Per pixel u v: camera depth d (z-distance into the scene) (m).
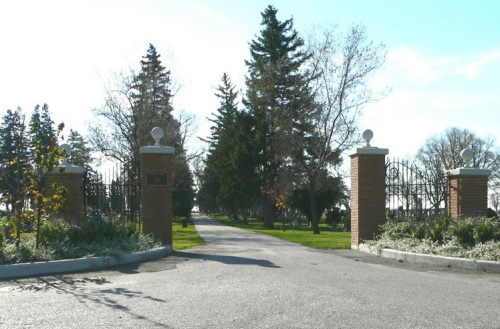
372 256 15.20
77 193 16.56
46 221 14.58
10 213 13.53
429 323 6.75
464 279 10.64
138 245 14.67
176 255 15.31
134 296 8.57
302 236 27.77
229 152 54.75
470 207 16.69
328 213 55.75
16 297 8.59
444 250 13.67
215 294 8.70
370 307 7.68
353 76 34.25
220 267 12.34
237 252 16.44
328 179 45.25
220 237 27.41
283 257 14.72
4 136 44.53
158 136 16.72
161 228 16.53
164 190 16.61
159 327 6.55
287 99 45.34
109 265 12.77
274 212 66.88
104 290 9.20
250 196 49.62
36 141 13.48
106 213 16.86
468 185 16.73
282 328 6.47
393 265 13.06
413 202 17.48
